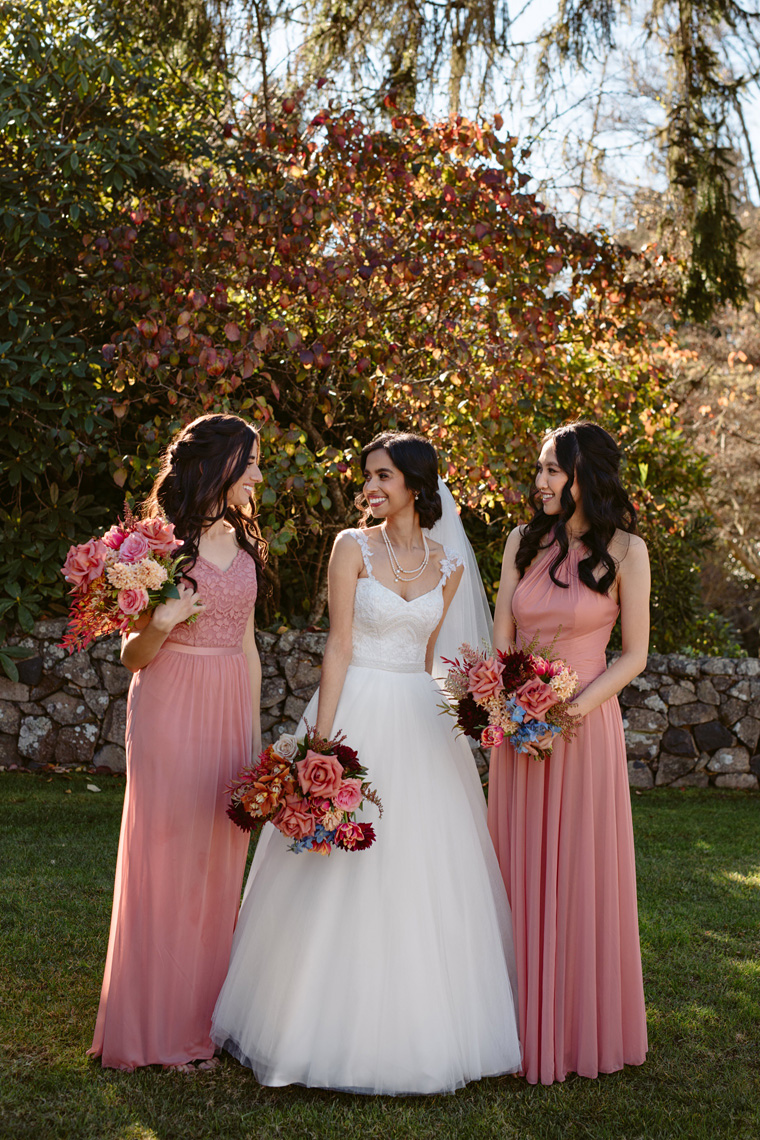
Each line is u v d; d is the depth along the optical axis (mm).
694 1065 2738
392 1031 2492
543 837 2734
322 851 2488
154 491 2883
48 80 5938
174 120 6766
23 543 6160
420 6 6895
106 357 5410
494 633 3000
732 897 4285
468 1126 2357
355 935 2547
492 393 5527
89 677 6312
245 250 5555
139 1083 2512
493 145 5891
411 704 2787
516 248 5840
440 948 2586
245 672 2871
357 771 2549
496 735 2564
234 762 2770
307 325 6137
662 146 7926
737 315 13359
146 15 6555
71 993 3014
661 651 8367
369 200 6051
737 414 13445
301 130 6883
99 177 6078
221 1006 2664
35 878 4074
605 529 2797
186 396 5840
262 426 5441
